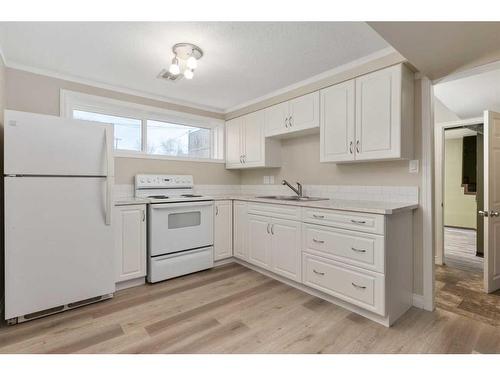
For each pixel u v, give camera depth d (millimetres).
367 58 2305
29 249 1952
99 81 2900
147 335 1808
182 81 2914
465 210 6145
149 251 2719
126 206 2562
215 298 2389
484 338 1773
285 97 3072
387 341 1740
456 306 2256
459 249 4234
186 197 3104
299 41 2080
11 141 1888
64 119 2094
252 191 3967
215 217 3258
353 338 1774
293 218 2557
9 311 1881
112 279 2352
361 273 2014
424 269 2197
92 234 2230
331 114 2557
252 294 2473
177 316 2066
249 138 3559
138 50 2230
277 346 1688
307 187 3191
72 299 2137
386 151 2146
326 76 2652
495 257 2605
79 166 2162
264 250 2914
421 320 2014
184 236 2945
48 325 1924
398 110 2080
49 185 2029
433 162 2213
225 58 2365
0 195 2148
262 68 2568
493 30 1520
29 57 2357
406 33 1562
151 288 2619
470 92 3115
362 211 1986
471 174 6059
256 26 1887
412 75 2244
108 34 1992
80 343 1714
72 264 2135
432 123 2223
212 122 3930
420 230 2227
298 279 2514
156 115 3477
